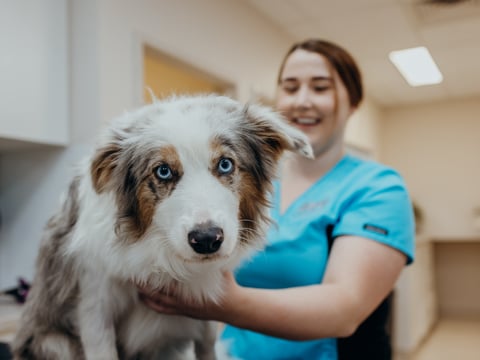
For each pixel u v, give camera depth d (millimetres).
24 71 2029
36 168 2357
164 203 924
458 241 6254
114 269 988
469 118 6086
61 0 2199
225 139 960
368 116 5887
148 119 1015
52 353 1119
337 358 1280
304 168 1509
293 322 1021
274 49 3807
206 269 966
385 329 1336
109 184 979
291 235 1331
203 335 1184
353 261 1150
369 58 4555
